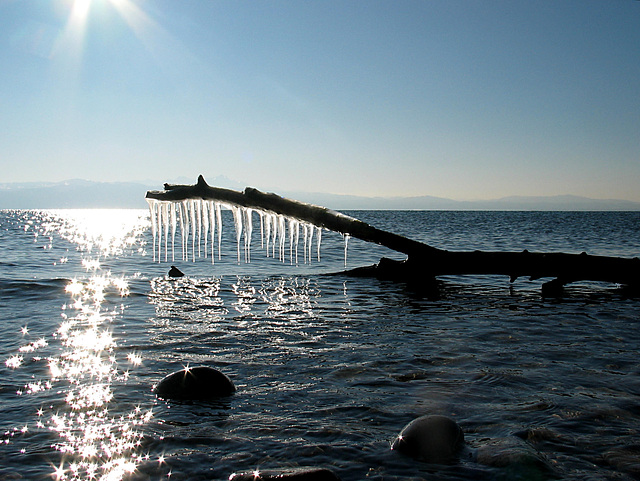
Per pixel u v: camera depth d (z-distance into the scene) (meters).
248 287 11.88
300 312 8.70
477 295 11.02
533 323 7.77
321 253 21.80
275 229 12.28
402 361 5.52
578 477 2.90
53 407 4.06
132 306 9.12
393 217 89.56
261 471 2.88
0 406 4.08
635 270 11.01
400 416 3.89
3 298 9.74
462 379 4.86
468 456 3.19
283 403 4.20
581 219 83.50
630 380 4.82
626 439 3.46
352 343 6.39
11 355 5.68
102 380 4.79
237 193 11.65
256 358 5.64
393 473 2.97
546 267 11.46
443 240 29.47
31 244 26.84
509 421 3.78
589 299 10.52
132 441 3.43
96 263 17.56
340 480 2.83
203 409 4.04
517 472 2.92
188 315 8.31
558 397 4.32
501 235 35.12
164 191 12.40
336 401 4.24
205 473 2.98
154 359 5.57
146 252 22.64
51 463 3.10
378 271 13.51
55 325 7.37
